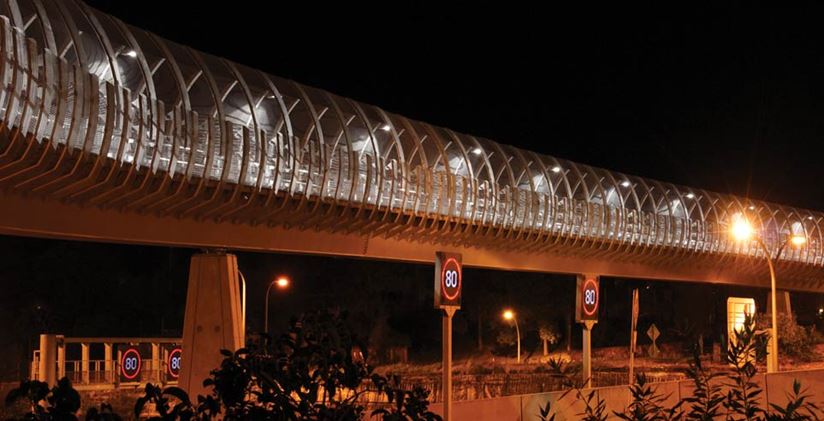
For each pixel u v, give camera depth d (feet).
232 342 128.98
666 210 220.23
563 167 196.75
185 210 120.88
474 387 146.30
